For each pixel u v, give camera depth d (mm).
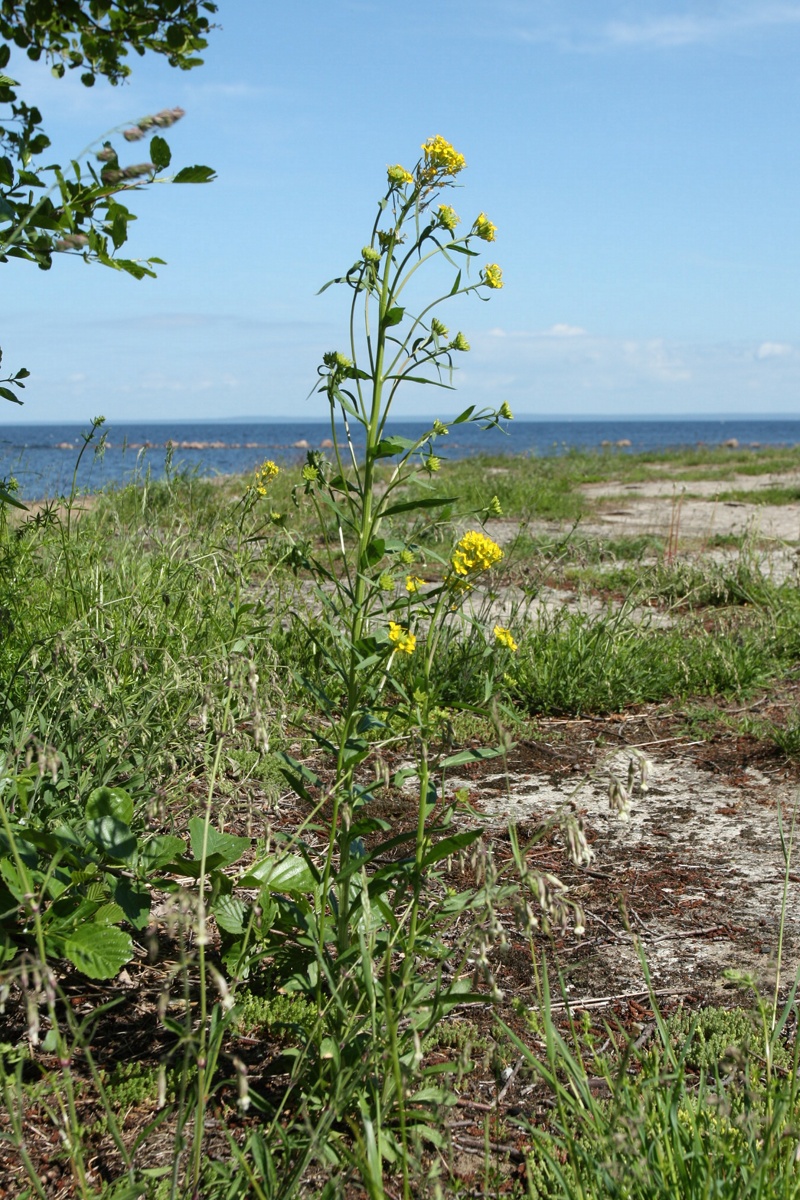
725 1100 1714
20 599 3982
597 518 13461
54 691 2924
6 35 2854
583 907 3141
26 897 1819
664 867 3443
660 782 4320
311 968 2238
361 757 2158
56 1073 2139
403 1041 1925
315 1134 1673
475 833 1864
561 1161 1957
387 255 2221
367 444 2246
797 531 12219
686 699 5617
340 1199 1644
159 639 3881
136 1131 2023
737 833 3752
